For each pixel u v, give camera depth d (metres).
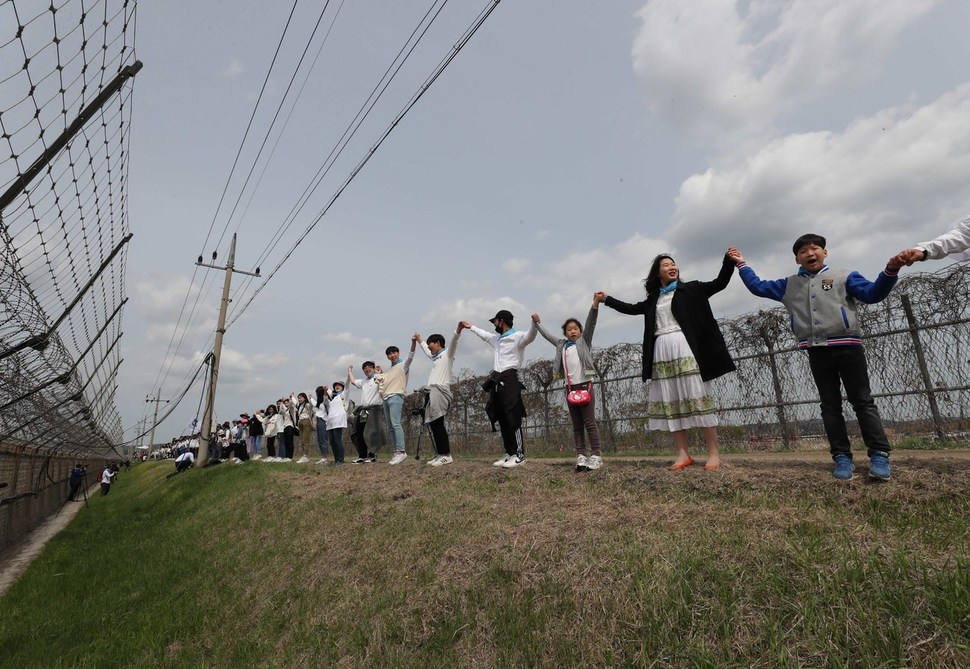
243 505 8.45
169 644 4.77
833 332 3.60
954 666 1.87
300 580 4.86
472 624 3.16
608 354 10.37
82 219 5.64
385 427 9.74
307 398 13.66
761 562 2.67
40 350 6.28
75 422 12.41
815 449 7.40
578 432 5.66
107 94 4.58
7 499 11.56
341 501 6.48
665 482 4.26
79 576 7.75
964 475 3.19
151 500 14.23
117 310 9.53
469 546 3.95
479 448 13.68
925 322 6.45
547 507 4.29
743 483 3.87
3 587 8.90
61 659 4.88
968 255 3.27
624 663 2.40
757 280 4.15
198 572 6.23
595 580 2.96
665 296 4.86
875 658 1.98
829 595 2.30
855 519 3.04
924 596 2.15
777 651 2.14
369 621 3.70
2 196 4.21
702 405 4.48
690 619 2.45
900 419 6.67
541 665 2.63
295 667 3.65
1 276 4.91
